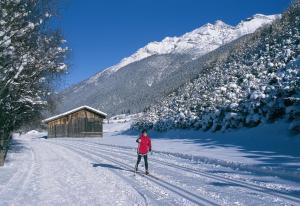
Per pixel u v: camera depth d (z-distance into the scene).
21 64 13.34
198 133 37.62
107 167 16.94
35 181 12.78
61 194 10.44
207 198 9.61
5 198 9.84
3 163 17.44
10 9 11.51
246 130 30.03
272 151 20.44
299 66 36.03
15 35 12.35
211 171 14.76
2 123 17.52
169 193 10.39
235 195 9.92
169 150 25.28
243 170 14.77
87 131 62.44
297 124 23.81
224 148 24.06
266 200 9.24
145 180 12.91
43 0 13.13
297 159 16.55
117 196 10.09
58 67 15.45
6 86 13.70
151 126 56.72
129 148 30.23
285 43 52.97
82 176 14.02
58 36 14.66
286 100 27.25
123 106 188.25
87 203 9.23
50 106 21.28
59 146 34.25
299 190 10.34
